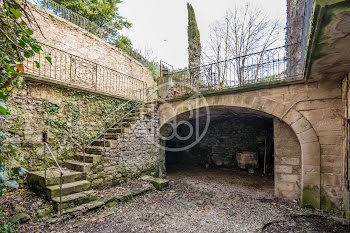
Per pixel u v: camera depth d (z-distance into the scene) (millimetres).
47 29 5965
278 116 4426
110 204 3857
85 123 5137
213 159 9031
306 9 2676
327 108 3945
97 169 4387
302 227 3383
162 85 7730
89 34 7363
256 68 4926
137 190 4602
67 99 4727
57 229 2865
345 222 3523
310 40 2291
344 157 3701
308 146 4086
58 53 6176
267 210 4023
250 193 5203
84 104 5141
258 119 8078
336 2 1647
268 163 7730
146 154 5930
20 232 2617
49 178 3449
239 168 8250
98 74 7500
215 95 5344
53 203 3201
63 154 4586
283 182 4582
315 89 4059
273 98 4508
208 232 3131
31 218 2889
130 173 5301
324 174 3955
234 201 4566
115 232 2963
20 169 1560
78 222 3125
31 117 3998
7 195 3375
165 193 4949
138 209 3879
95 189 4309
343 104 3771
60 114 4555
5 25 1344
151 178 5473
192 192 5211
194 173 7664
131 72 9367
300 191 4367
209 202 4488
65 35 6496
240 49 10156
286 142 4559
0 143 1545
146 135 5965
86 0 10633
